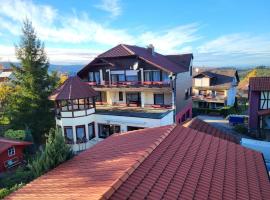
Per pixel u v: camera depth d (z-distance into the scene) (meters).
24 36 31.22
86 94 26.45
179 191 7.88
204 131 17.16
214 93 53.38
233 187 9.01
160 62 32.78
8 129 32.34
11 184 18.31
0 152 22.38
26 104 31.33
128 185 7.56
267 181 10.25
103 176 8.54
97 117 28.25
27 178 19.08
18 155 24.89
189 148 11.40
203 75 54.06
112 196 6.89
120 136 14.91
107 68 34.72
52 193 8.38
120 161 9.68
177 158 10.12
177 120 32.69
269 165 19.64
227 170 10.22
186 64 38.59
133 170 8.41
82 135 27.17
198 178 8.98
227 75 55.12
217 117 47.72
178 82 32.91
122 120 26.92
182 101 35.47
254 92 32.47
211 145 12.41
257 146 22.20
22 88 31.50
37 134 31.67
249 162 11.64
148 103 33.44
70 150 15.01
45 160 14.21
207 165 10.17
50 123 32.00
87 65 35.12
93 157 11.66
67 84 26.75
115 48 34.41
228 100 52.38
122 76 34.12
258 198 8.76
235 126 38.09
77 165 11.09
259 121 32.78
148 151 10.02
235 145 13.36
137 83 32.34
